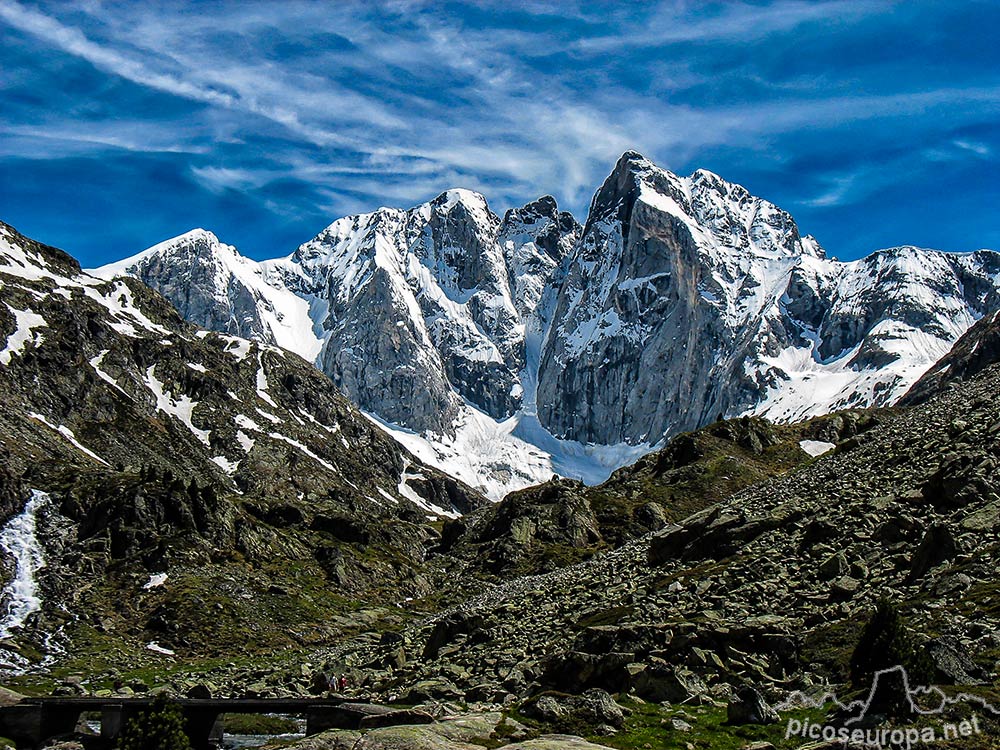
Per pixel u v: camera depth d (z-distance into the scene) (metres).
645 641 46.62
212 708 50.38
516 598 83.06
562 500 166.38
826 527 62.06
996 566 46.88
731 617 50.97
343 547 154.62
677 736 37.16
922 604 45.41
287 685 65.44
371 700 51.31
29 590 115.50
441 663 60.16
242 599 122.12
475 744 37.84
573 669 45.41
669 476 174.88
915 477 68.50
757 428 186.38
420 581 151.00
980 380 110.50
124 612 114.69
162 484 142.62
